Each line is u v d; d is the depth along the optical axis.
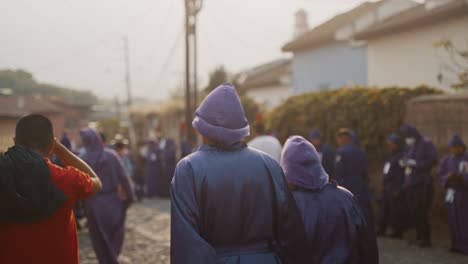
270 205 2.72
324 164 4.41
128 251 8.00
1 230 2.78
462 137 8.84
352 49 20.39
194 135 17.06
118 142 13.80
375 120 10.38
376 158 10.41
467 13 13.02
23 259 2.78
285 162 3.60
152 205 14.18
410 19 14.55
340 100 11.14
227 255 2.60
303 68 23.20
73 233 3.02
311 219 3.38
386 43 16.39
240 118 2.80
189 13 16.77
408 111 9.88
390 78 16.28
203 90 29.89
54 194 2.82
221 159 2.69
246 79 35.38
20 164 2.77
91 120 56.38
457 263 6.83
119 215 6.62
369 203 7.87
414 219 8.02
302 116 12.11
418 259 7.09
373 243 3.50
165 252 7.89
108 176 6.57
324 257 3.36
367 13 20.03
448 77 13.85
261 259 2.62
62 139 10.27
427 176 7.89
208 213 2.60
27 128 2.99
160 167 16.78
